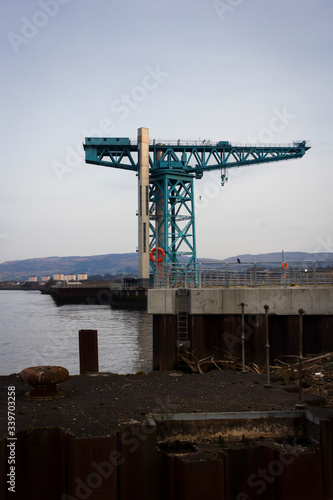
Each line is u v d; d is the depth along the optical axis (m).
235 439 11.17
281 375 17.62
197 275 29.36
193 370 23.06
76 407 11.98
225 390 13.88
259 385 14.54
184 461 9.53
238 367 22.92
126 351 37.97
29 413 11.42
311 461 9.99
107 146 92.31
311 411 11.41
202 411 11.65
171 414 11.15
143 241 92.94
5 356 37.94
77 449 9.55
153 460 10.02
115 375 16.16
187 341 24.38
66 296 122.81
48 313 89.88
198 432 11.15
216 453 9.95
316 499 9.99
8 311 98.06
